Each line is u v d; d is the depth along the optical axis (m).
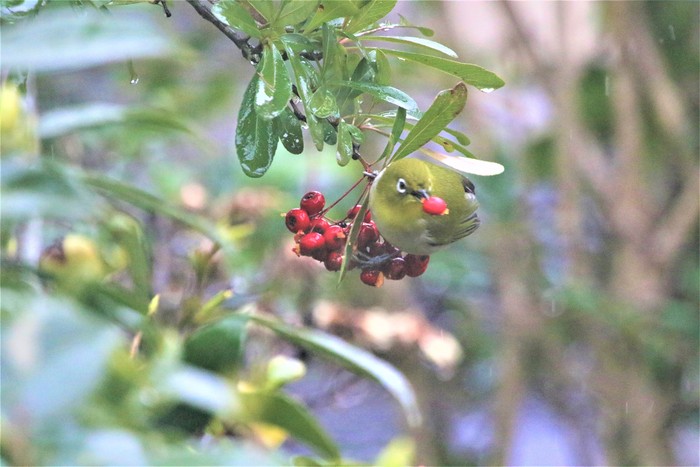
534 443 13.05
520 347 10.27
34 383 1.60
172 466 1.77
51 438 1.67
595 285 10.91
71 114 4.13
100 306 3.07
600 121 12.15
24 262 3.51
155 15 6.31
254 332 5.80
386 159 3.72
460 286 10.59
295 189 9.99
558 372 10.56
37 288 2.74
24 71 3.45
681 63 11.95
